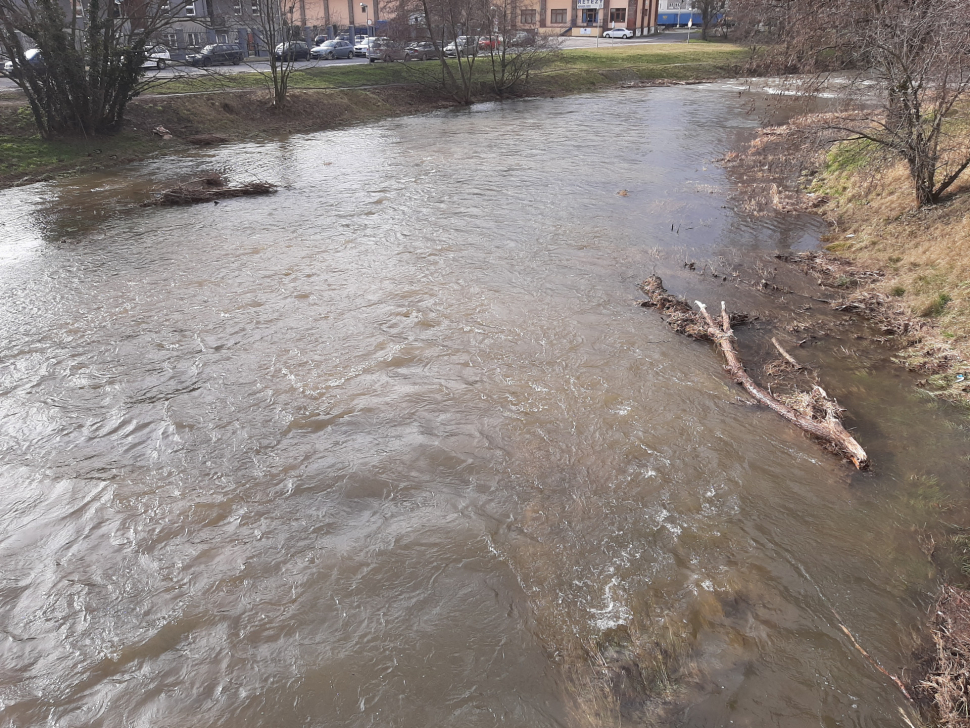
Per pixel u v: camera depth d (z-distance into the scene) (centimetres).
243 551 667
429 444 823
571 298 1234
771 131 2714
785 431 832
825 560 636
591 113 3700
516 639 565
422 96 4262
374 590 616
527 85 4741
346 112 3744
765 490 730
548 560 644
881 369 970
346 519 706
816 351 1027
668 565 634
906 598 594
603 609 590
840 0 1515
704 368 984
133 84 2802
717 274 1343
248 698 521
